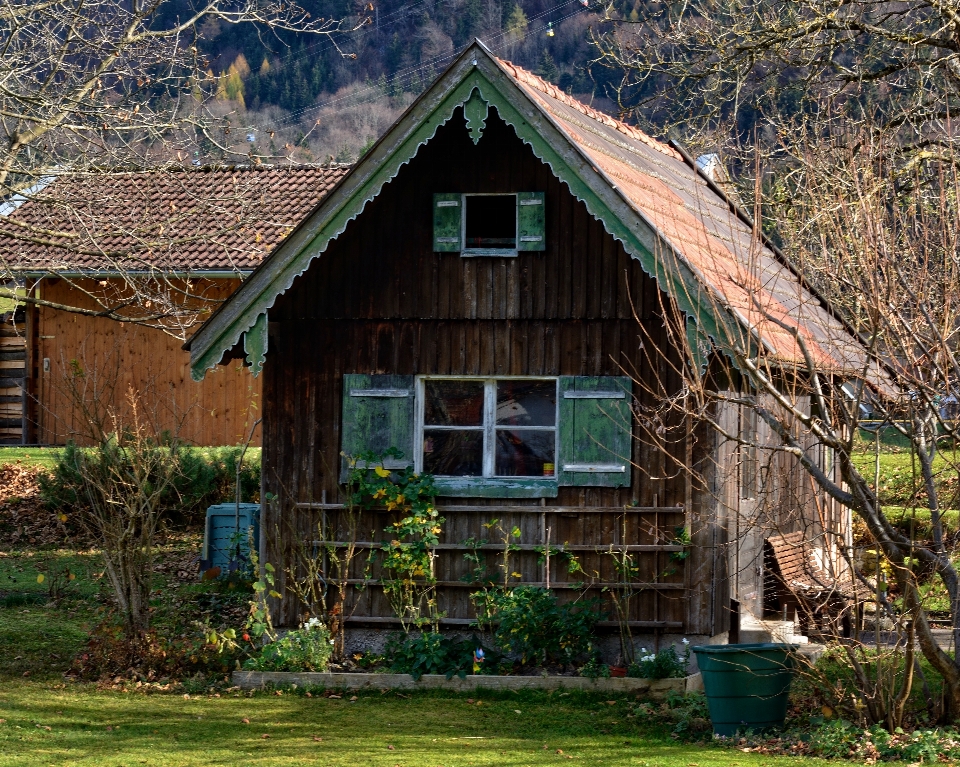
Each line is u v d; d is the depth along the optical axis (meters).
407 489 13.43
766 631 13.86
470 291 13.64
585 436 13.39
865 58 16.92
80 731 10.75
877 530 9.87
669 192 15.17
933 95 15.38
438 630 13.57
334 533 13.84
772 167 13.48
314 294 13.92
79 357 27.48
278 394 14.02
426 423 13.87
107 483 14.35
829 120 12.99
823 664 12.93
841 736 10.02
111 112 15.98
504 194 13.61
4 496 22.30
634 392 13.30
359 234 13.86
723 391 13.16
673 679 12.38
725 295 11.09
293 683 12.76
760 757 9.72
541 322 13.54
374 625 13.65
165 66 17.23
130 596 13.38
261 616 13.55
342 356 13.91
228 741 10.45
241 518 18.50
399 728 10.95
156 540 20.27
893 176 12.49
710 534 13.03
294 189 27.81
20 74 16.02
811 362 9.98
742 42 17.23
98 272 16.92
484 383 13.80
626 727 11.02
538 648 12.82
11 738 10.38
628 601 13.00
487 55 12.69
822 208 10.51
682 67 17.50
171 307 16.81
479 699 12.24
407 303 13.75
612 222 12.38
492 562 13.55
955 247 9.65
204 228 26.08
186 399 27.14
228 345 13.18
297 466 13.96
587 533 13.37
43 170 15.34
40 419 27.92
